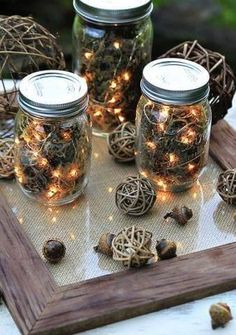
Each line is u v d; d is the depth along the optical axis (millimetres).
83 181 760
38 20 1358
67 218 747
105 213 754
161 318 667
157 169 769
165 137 747
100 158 825
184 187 781
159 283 674
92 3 797
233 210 762
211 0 1356
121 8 790
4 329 659
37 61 820
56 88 721
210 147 830
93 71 828
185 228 739
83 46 825
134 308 658
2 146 799
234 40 1358
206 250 706
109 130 858
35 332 635
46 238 724
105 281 673
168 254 694
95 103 845
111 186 788
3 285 668
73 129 723
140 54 826
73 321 643
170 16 1369
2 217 731
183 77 738
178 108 731
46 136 717
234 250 706
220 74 819
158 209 760
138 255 676
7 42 792
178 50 832
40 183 742
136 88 840
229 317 660
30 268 683
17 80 883
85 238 726
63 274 689
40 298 658
